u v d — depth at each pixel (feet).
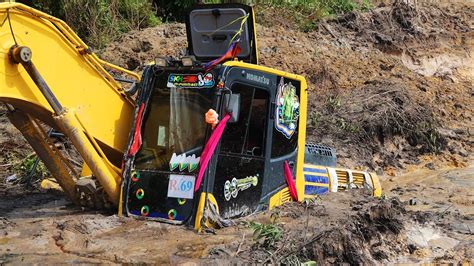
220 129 25.41
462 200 36.42
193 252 22.68
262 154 27.91
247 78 26.89
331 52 56.24
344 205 29.81
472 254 27.63
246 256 22.53
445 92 57.52
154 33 51.80
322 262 24.41
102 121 27.17
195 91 26.45
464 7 72.69
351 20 62.18
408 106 49.14
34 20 24.90
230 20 28.58
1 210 28.60
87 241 23.52
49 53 25.39
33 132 27.43
